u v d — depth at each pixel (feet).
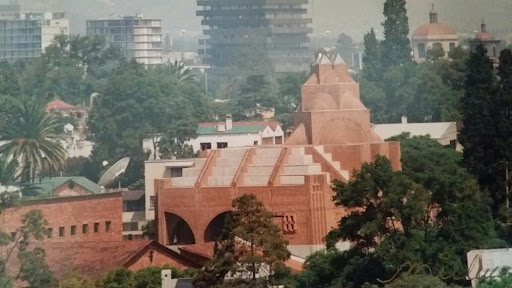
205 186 510.17
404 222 379.96
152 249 419.74
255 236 357.41
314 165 508.94
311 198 484.74
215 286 352.69
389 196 380.99
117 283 389.19
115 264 413.18
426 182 393.70
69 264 424.87
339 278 372.17
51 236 464.65
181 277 385.29
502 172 459.73
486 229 389.19
